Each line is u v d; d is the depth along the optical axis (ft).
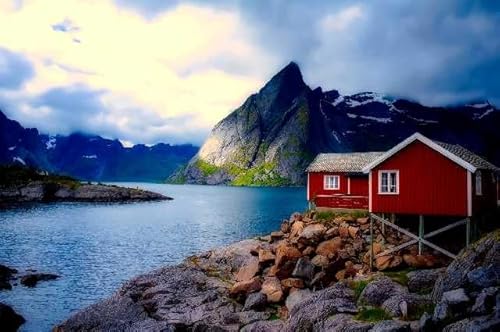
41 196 504.02
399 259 102.01
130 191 572.10
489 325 50.29
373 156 175.01
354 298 79.61
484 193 116.26
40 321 109.50
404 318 65.82
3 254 192.13
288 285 100.89
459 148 125.70
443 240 117.08
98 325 92.53
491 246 68.23
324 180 175.52
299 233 140.26
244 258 135.23
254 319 90.68
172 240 233.55
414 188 106.63
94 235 251.60
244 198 630.74
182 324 90.17
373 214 110.83
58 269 164.76
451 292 62.34
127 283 120.88
